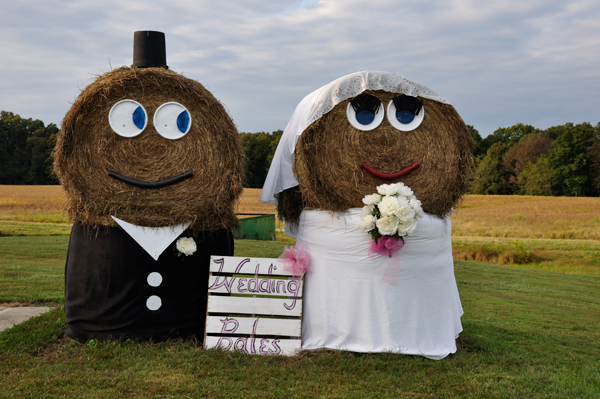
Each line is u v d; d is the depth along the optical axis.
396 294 4.53
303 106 4.98
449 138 4.66
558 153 58.69
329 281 4.61
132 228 4.37
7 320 5.31
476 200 45.25
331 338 4.59
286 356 4.44
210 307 4.55
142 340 4.46
